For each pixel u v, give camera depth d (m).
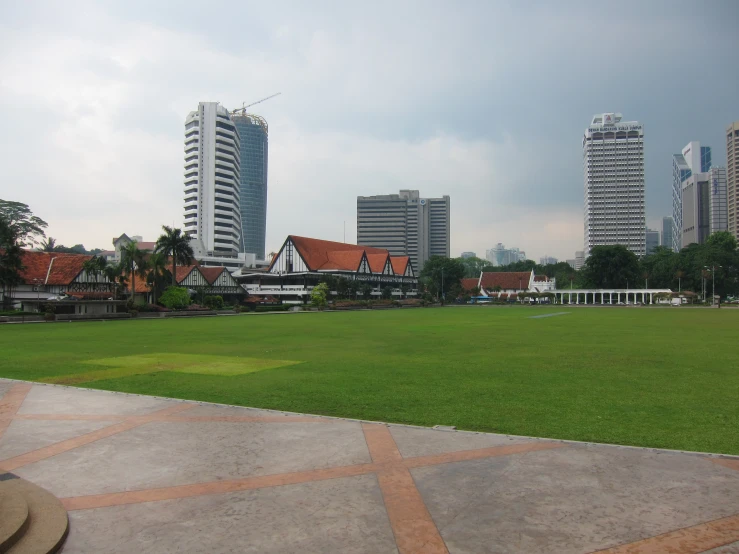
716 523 5.68
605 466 7.42
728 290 127.62
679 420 10.24
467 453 8.01
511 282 151.50
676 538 5.36
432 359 19.83
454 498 6.34
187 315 64.50
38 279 66.56
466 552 5.09
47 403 11.54
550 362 18.84
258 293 105.94
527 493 6.48
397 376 15.67
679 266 129.00
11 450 8.24
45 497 6.32
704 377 15.46
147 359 20.02
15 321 49.66
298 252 107.69
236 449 8.24
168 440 8.73
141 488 6.71
